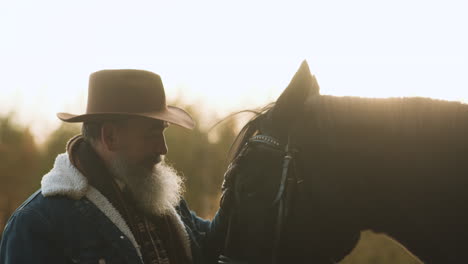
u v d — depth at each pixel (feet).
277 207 6.06
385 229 6.14
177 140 40.65
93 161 7.02
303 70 6.17
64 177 6.87
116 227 6.73
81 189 6.78
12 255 6.45
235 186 6.32
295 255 6.10
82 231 6.63
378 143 6.00
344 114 6.14
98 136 7.18
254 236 6.12
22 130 63.52
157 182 7.20
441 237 5.89
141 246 6.97
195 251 7.67
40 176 59.21
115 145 7.08
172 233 7.46
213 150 38.32
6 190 61.72
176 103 46.93
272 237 6.07
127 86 7.07
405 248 6.23
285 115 6.25
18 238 6.52
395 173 5.95
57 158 7.15
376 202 6.03
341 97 6.32
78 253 6.56
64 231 6.60
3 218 61.36
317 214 6.05
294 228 6.07
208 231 7.93
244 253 6.19
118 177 7.20
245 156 6.30
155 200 7.14
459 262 5.86
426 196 5.90
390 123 6.02
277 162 6.15
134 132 7.06
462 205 5.83
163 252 7.23
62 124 58.44
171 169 7.91
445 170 5.86
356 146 6.02
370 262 18.28
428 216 5.91
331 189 6.02
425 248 6.00
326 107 6.21
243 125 6.79
